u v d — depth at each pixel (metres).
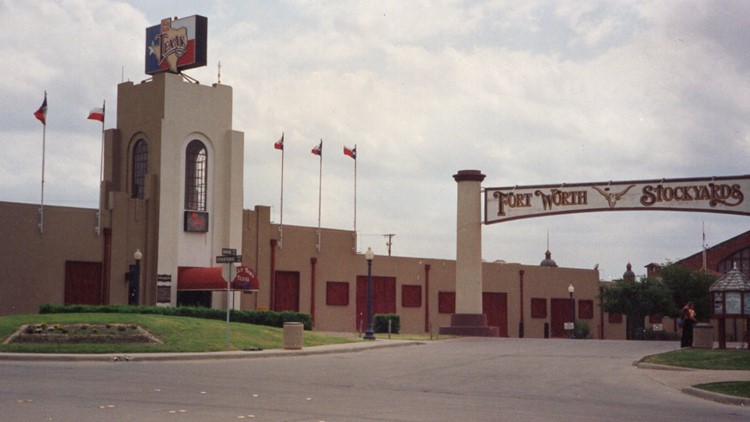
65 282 45.19
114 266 46.91
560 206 49.69
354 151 60.84
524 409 17.33
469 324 51.47
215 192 51.31
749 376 24.61
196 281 48.41
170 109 49.41
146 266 48.22
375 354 33.44
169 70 51.03
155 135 49.09
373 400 18.28
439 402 18.28
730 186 45.41
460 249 52.22
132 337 31.62
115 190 50.53
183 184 50.12
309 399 18.11
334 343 37.84
